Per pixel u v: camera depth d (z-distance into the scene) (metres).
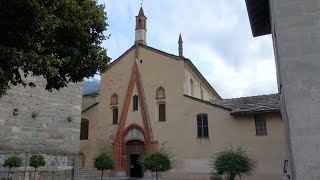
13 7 7.80
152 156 23.97
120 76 34.81
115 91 34.66
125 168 31.80
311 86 6.96
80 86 23.00
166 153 25.80
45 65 8.36
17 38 8.41
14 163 17.66
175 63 31.81
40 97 20.33
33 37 8.57
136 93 33.03
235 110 26.89
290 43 7.34
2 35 8.45
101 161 26.20
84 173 29.20
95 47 11.73
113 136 33.38
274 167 24.61
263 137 25.56
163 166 23.61
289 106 7.00
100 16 11.46
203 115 28.80
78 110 22.53
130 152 32.09
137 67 33.75
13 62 7.89
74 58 10.62
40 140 19.88
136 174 31.56
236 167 20.06
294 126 6.87
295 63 7.19
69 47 10.41
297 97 7.00
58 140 20.89
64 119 21.50
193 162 28.09
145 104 32.22
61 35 10.18
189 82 33.44
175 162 28.81
